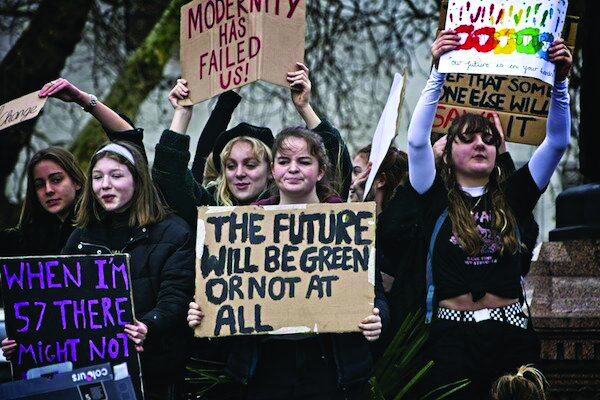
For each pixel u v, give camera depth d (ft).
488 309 27.68
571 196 35.06
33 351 25.79
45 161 30.81
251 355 26.61
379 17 61.16
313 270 26.63
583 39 35.24
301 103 29.99
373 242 26.68
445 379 27.50
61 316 25.95
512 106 31.32
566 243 34.45
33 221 31.32
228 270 26.71
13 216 64.90
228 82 29.91
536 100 31.22
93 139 64.44
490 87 31.32
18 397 24.44
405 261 28.78
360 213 26.84
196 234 27.50
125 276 26.25
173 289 26.81
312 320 26.40
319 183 28.35
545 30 27.20
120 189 27.27
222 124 34.37
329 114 68.03
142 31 67.00
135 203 27.53
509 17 27.14
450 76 31.40
